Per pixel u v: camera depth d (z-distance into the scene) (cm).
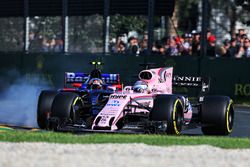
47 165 2666
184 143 3412
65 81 4594
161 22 7988
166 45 7806
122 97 4069
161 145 3328
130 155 2994
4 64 8431
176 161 2861
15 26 9062
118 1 8056
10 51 8812
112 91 4241
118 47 8138
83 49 8525
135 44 7938
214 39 7544
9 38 9131
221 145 3400
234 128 4981
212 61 7231
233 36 7519
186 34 7669
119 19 8200
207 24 7462
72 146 3234
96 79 4412
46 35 8756
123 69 7675
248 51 7300
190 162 2852
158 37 7994
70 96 4150
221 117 4275
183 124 4206
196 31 7900
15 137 3512
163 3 7850
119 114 3950
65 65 8006
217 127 4319
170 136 3731
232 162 2897
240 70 7075
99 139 3459
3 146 3225
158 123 3912
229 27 7631
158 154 3048
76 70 7950
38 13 8669
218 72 7200
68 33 8494
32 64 8231
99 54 7831
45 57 8138
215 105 4303
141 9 7875
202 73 7294
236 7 7612
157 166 2716
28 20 8731
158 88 4338
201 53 7444
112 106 4009
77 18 8525
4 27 9162
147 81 4300
